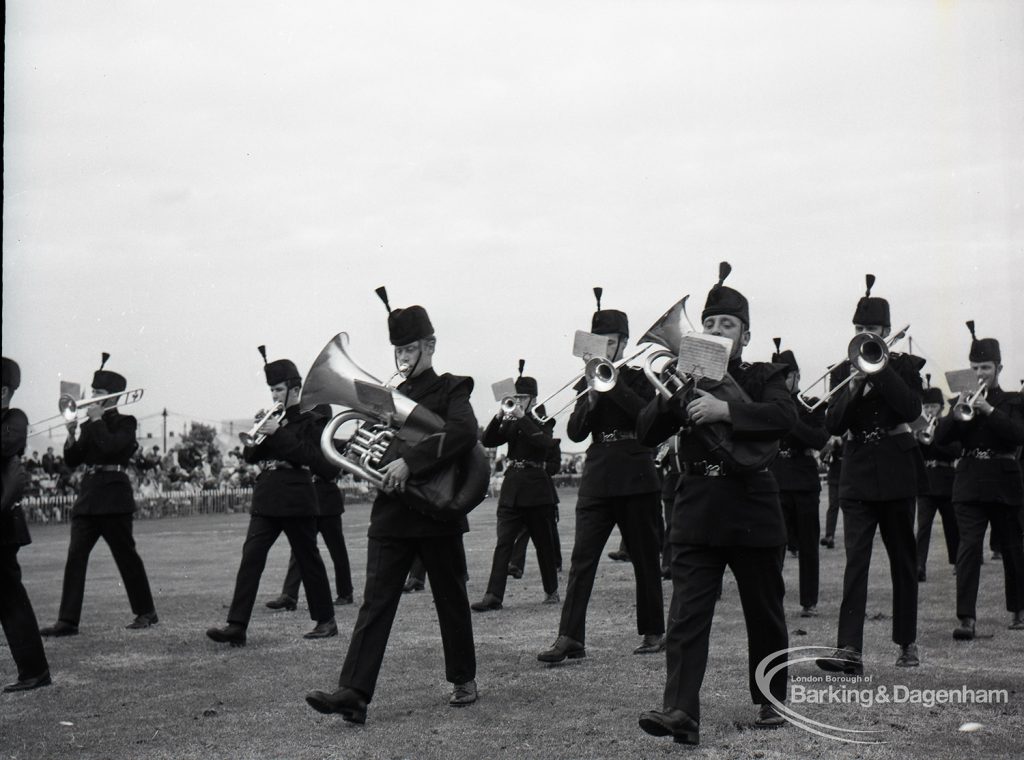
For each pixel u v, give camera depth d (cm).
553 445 1209
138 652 945
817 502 1101
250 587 976
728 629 988
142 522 2961
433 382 734
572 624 872
